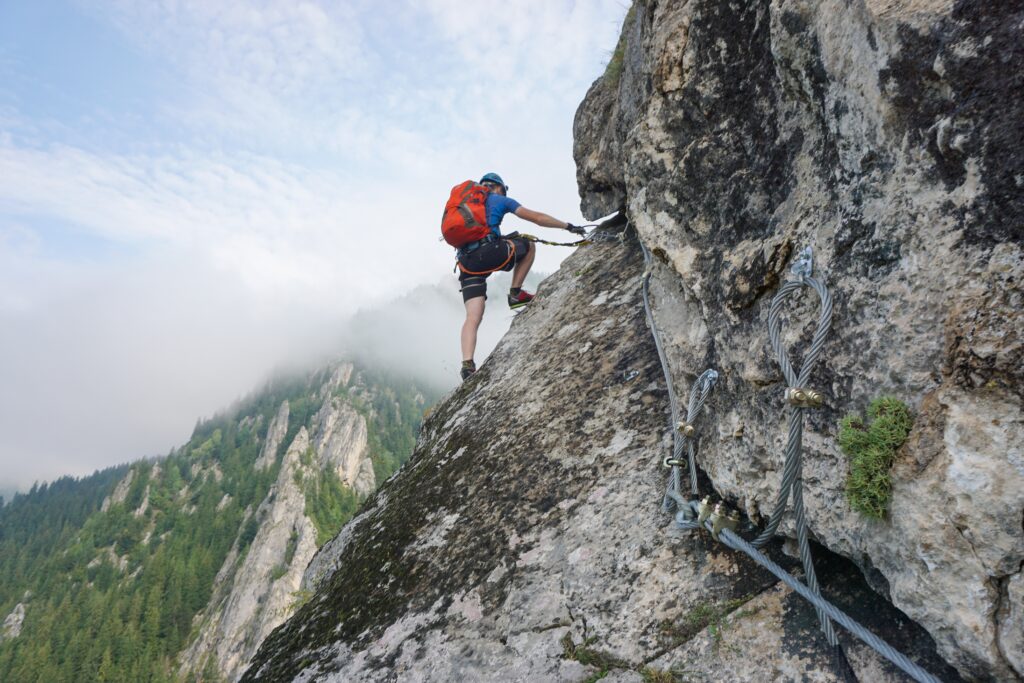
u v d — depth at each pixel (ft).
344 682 8.77
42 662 297.74
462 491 11.43
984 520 4.61
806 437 6.20
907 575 5.24
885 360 5.56
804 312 6.46
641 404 10.41
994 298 4.78
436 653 8.40
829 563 6.67
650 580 7.58
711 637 6.69
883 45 5.76
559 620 7.79
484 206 18.65
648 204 8.90
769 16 7.35
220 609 357.00
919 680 5.02
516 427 12.16
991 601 4.63
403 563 10.61
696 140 8.29
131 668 299.38
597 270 16.07
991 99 4.98
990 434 4.66
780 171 7.31
